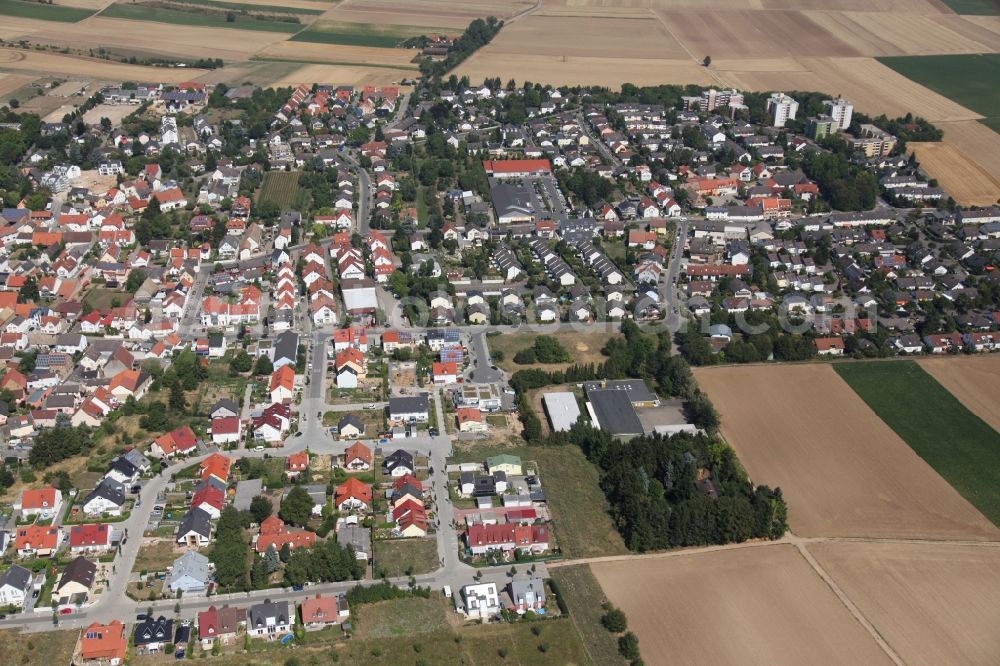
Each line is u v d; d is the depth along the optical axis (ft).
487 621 626.64
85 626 613.11
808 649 606.55
